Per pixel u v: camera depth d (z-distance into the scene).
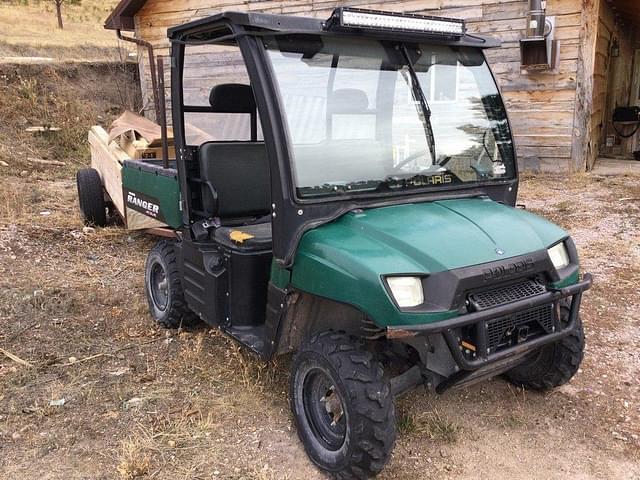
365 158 3.23
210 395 3.75
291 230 3.01
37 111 13.40
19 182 9.61
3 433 3.36
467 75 3.65
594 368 4.08
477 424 3.48
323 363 2.88
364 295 2.65
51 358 4.21
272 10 12.33
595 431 3.41
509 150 3.74
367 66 3.28
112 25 13.78
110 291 5.45
